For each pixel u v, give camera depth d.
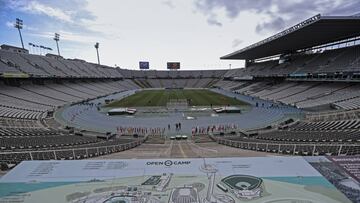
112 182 8.07
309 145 18.69
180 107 58.88
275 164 9.14
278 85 84.19
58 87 77.56
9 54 68.38
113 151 21.05
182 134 36.53
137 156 17.56
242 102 67.00
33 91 64.38
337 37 61.06
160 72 147.38
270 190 7.61
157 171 8.76
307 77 67.19
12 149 20.73
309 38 61.62
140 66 132.38
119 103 66.81
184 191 7.56
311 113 44.28
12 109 46.12
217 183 8.00
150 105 63.25
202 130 38.69
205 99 74.00
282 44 71.62
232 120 45.50
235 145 24.45
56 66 83.44
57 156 17.41
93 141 28.31
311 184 7.86
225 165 9.13
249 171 8.68
